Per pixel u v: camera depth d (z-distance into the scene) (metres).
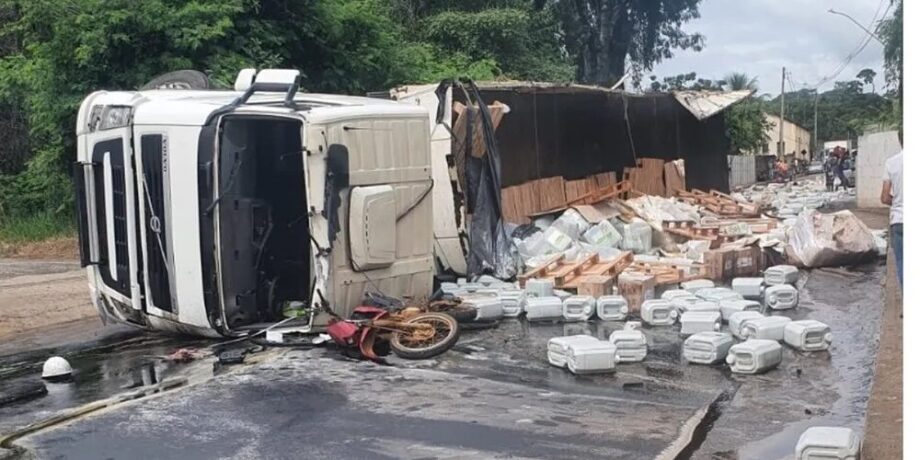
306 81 19.12
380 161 8.65
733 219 16.50
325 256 8.14
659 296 10.44
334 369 7.40
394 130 8.81
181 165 8.27
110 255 9.15
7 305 11.83
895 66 20.33
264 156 8.66
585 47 34.22
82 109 9.38
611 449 5.35
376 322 7.96
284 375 7.23
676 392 6.62
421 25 26.48
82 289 13.10
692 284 10.43
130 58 17.64
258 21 18.41
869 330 8.55
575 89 14.84
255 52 17.81
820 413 6.05
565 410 6.17
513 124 13.32
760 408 6.19
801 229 12.63
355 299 8.47
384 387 6.84
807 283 11.28
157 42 17.56
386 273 8.74
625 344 7.52
